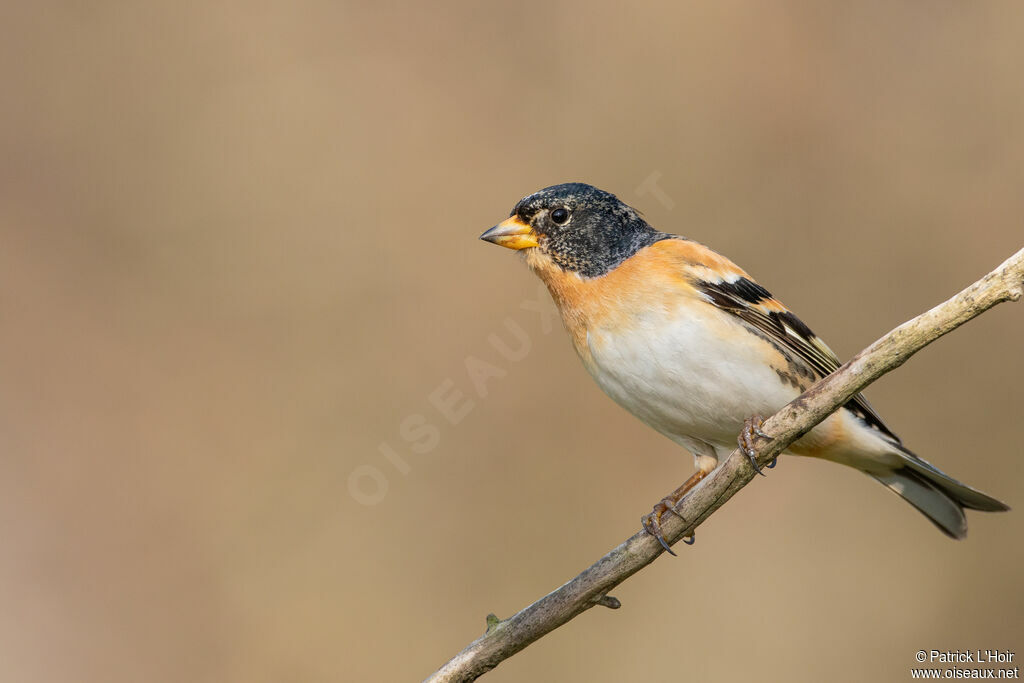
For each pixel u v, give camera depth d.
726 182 12.45
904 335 5.36
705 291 7.05
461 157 12.71
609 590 6.10
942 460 11.47
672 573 11.35
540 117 12.92
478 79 13.12
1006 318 11.74
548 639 10.89
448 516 10.98
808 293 12.02
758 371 6.95
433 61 13.24
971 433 11.48
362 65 13.24
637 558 6.08
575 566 10.73
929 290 11.97
